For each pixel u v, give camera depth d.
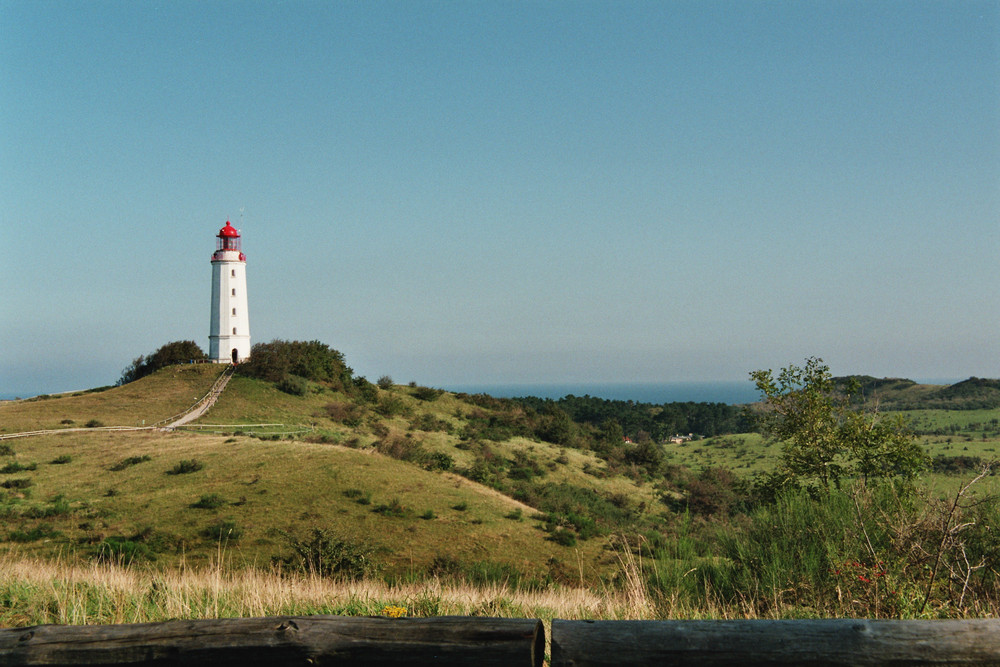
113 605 7.29
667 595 7.39
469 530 36.53
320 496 39.47
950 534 6.20
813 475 14.93
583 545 35.81
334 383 93.56
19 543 29.59
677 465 96.50
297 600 7.57
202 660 2.40
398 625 2.35
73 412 71.06
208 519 34.69
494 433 87.94
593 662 2.25
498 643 2.25
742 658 2.23
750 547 8.34
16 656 2.48
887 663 2.23
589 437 102.62
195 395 80.50
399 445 64.12
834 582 6.94
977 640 2.25
